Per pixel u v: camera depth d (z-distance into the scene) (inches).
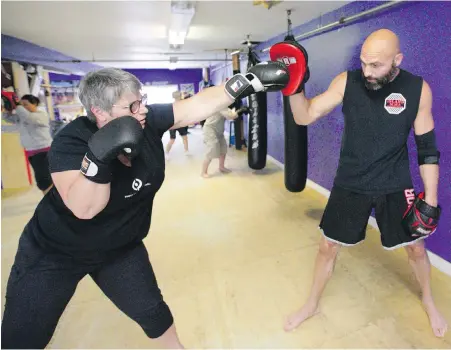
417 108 51.2
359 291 72.5
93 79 32.6
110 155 29.0
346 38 110.5
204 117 43.4
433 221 51.4
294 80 45.4
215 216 118.3
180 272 83.0
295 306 69.1
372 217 104.0
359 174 55.1
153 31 151.0
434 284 73.6
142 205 42.3
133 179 37.3
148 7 109.2
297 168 113.2
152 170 39.3
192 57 273.3
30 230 40.3
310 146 144.6
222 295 73.4
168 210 125.9
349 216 56.5
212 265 85.7
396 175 54.2
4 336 37.7
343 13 110.8
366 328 62.0
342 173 57.5
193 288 76.2
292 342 59.8
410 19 82.0
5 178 158.4
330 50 121.1
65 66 238.1
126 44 190.7
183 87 425.1
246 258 88.4
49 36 161.3
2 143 155.1
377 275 77.9
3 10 110.3
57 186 34.4
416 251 57.9
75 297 74.2
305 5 110.4
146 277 45.5
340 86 54.8
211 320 66.0
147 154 38.7
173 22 120.3
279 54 45.9
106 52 227.3
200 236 102.7
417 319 63.4
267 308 68.8
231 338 61.3
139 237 46.1
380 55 46.5
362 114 53.2
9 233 108.7
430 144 53.0
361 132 53.9
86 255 40.3
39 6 105.7
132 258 44.8
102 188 31.0
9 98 155.1
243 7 112.1
